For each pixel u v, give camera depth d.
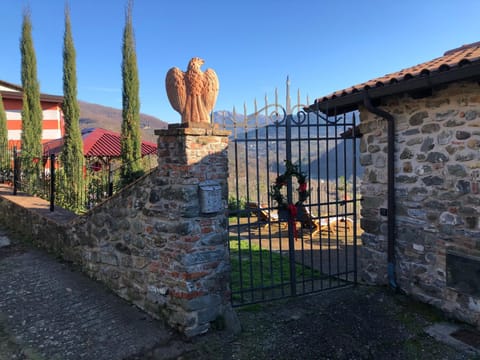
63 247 5.88
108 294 4.75
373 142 5.20
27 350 3.52
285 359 3.48
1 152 10.41
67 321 4.08
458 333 3.97
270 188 5.01
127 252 4.52
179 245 3.79
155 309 4.14
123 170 9.64
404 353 3.62
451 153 4.22
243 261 6.80
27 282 4.98
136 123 10.59
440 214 4.38
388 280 5.05
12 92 14.36
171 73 3.91
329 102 5.27
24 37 11.32
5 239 6.92
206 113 3.92
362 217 5.46
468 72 3.51
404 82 4.14
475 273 4.00
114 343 3.68
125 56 10.64
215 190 3.83
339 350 3.64
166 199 3.90
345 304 4.65
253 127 4.43
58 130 15.89
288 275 5.96
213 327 3.96
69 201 7.82
